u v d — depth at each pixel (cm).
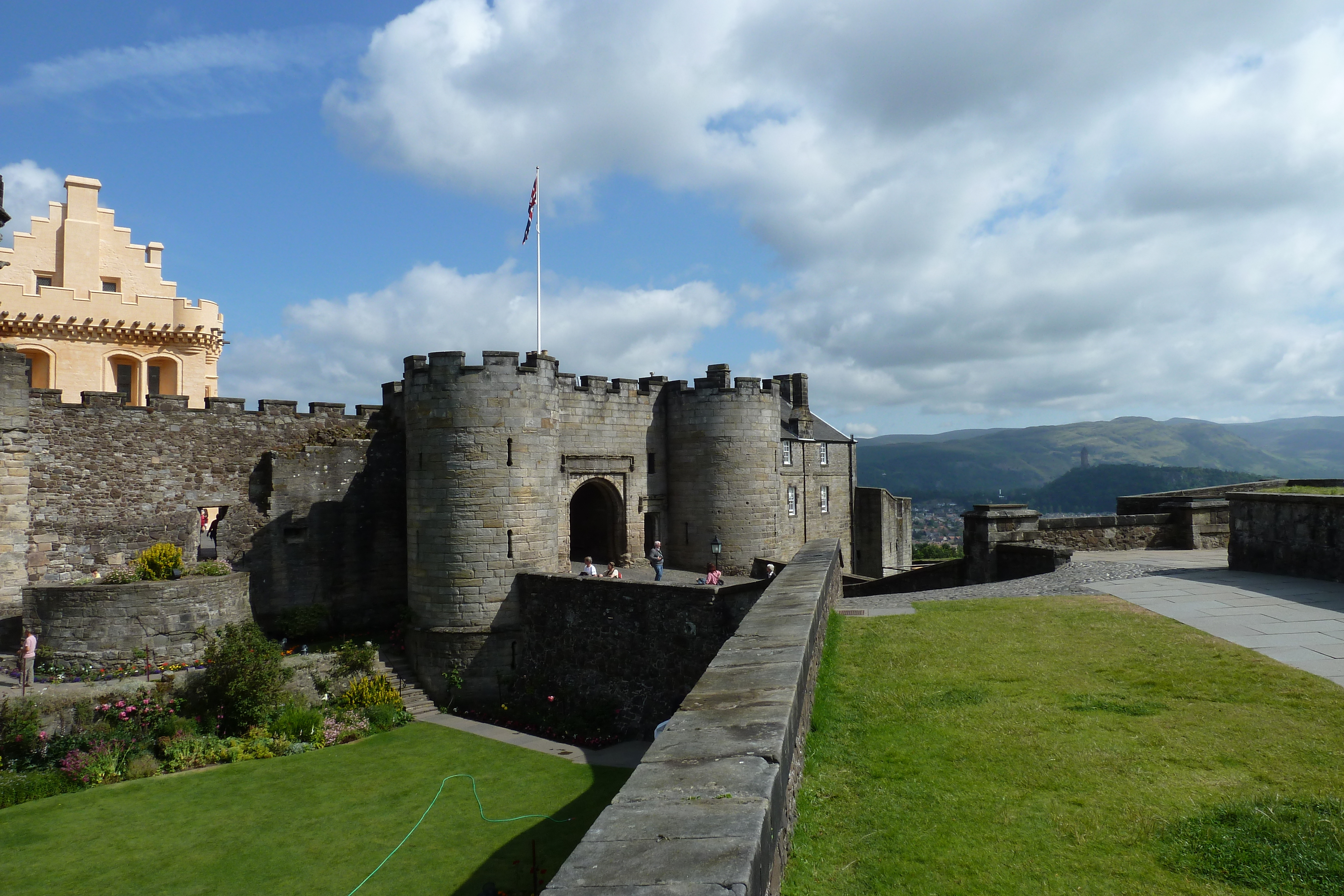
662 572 3747
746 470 3888
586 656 2856
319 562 3347
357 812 1973
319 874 1634
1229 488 2631
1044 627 1223
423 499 3075
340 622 3384
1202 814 593
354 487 3441
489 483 3042
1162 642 1092
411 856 1719
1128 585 1566
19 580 2711
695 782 450
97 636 2453
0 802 1988
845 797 661
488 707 2984
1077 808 621
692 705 619
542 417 3180
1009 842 575
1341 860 514
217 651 2569
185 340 4575
